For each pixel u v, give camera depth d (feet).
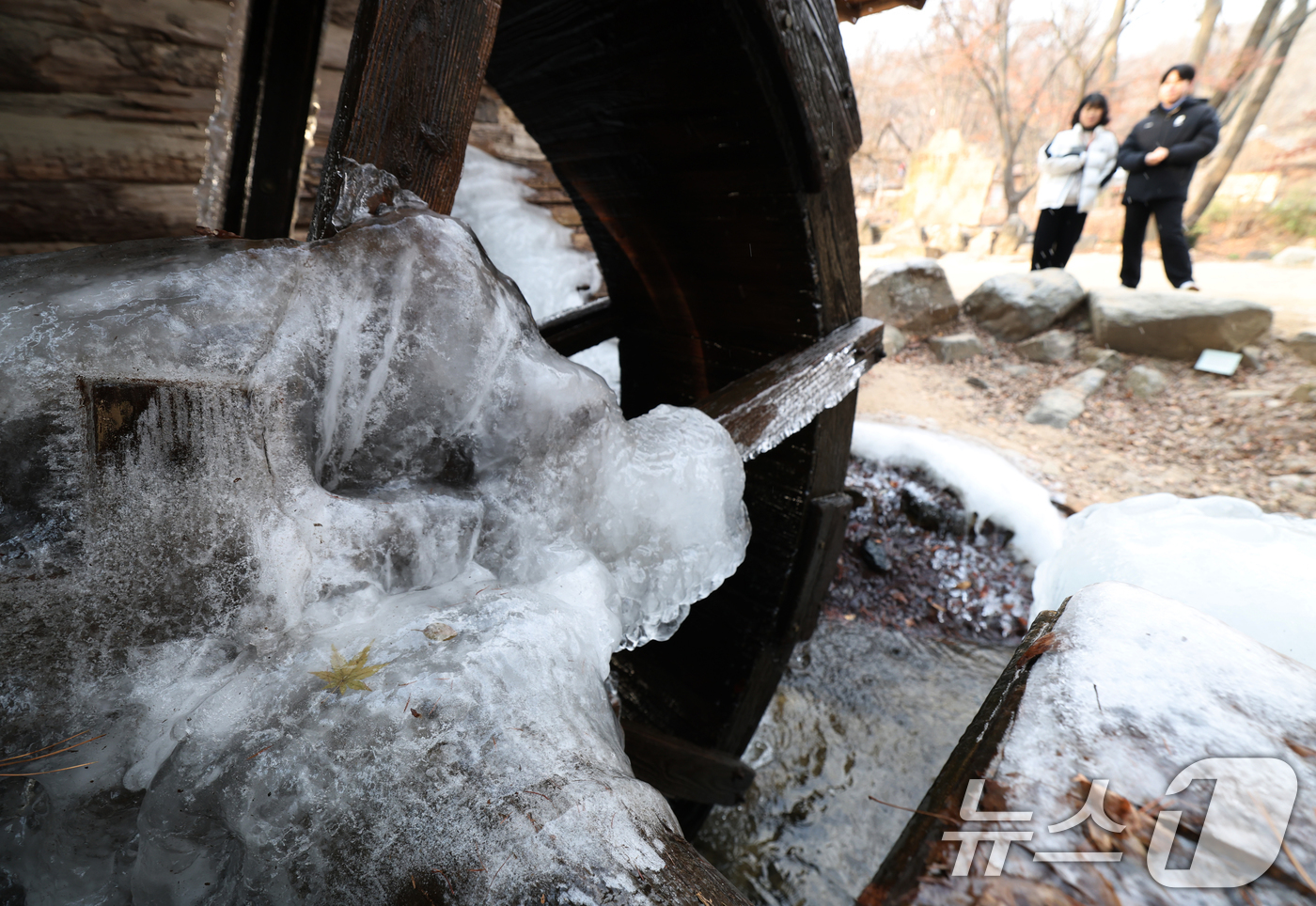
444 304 3.47
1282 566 4.13
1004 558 15.62
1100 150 24.49
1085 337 22.97
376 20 3.84
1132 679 2.26
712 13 6.20
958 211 56.34
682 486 4.94
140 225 10.18
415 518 3.44
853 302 9.29
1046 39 62.28
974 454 17.81
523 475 3.98
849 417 9.78
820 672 13.58
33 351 2.46
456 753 2.51
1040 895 1.64
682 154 8.29
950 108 75.46
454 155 4.46
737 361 10.61
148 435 2.66
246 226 8.14
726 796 9.86
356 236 3.31
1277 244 43.39
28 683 2.53
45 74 8.90
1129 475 17.10
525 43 7.99
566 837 2.19
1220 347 20.70
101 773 2.67
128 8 9.12
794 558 10.15
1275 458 16.74
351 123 3.94
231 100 7.70
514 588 3.60
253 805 2.47
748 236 8.65
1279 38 43.45
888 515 16.74
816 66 6.98
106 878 2.89
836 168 7.84
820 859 10.62
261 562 2.94
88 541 2.57
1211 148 22.15
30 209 9.30
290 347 3.00
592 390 4.22
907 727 12.52
